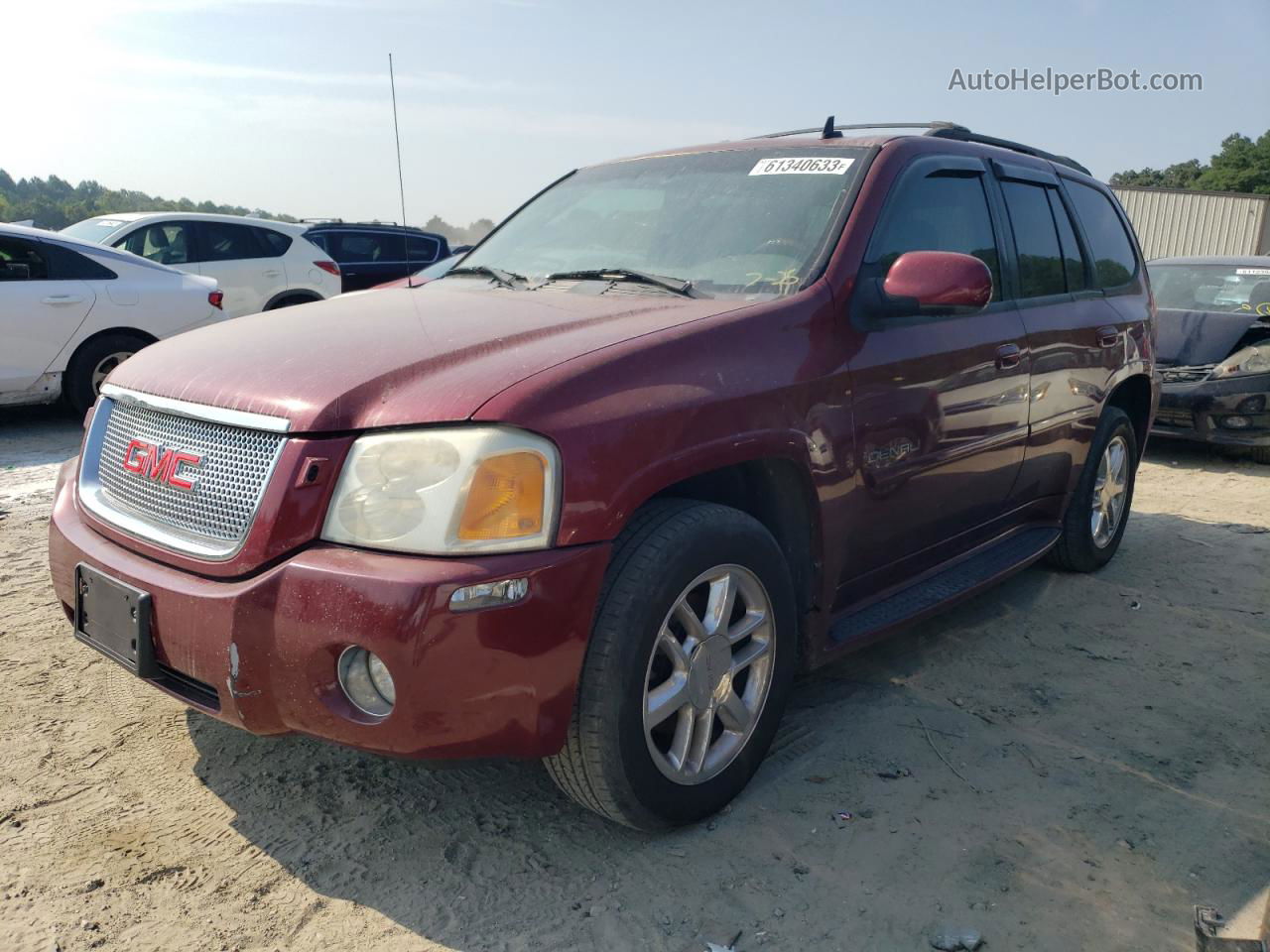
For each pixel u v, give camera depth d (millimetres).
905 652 3863
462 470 2141
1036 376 3824
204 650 2248
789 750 3082
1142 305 4848
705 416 2461
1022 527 4238
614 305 2893
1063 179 4441
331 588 2129
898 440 3102
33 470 6320
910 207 3311
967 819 2715
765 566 2680
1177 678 3676
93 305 7598
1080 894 2408
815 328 2848
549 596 2166
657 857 2520
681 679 2520
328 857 2498
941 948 2213
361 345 2574
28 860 2443
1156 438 8797
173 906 2303
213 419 2396
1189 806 2811
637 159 3980
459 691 2115
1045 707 3416
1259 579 4820
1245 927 2291
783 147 3576
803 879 2445
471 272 3662
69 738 3016
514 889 2393
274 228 11500
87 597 2578
